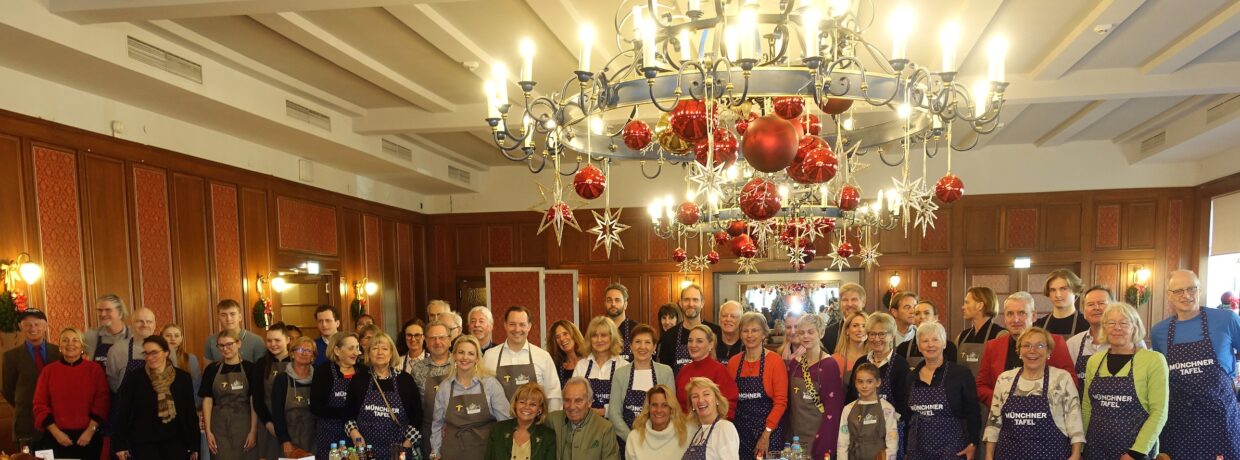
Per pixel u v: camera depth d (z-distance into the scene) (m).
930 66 6.28
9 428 5.16
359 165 9.46
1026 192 10.70
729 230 5.39
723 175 3.42
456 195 12.52
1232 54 6.36
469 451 4.12
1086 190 10.51
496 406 4.24
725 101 2.47
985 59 6.21
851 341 4.60
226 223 7.52
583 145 3.28
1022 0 5.04
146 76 5.48
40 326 5.03
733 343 4.99
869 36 5.64
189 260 7.01
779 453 3.90
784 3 2.57
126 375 4.84
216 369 4.98
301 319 9.42
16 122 5.34
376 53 6.10
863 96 2.36
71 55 4.95
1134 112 8.62
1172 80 6.68
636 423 3.89
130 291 6.33
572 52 5.80
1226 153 9.28
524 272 11.00
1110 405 3.59
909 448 3.98
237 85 6.45
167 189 6.76
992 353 4.26
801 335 4.18
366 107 8.05
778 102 2.75
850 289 5.27
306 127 7.45
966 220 10.91
